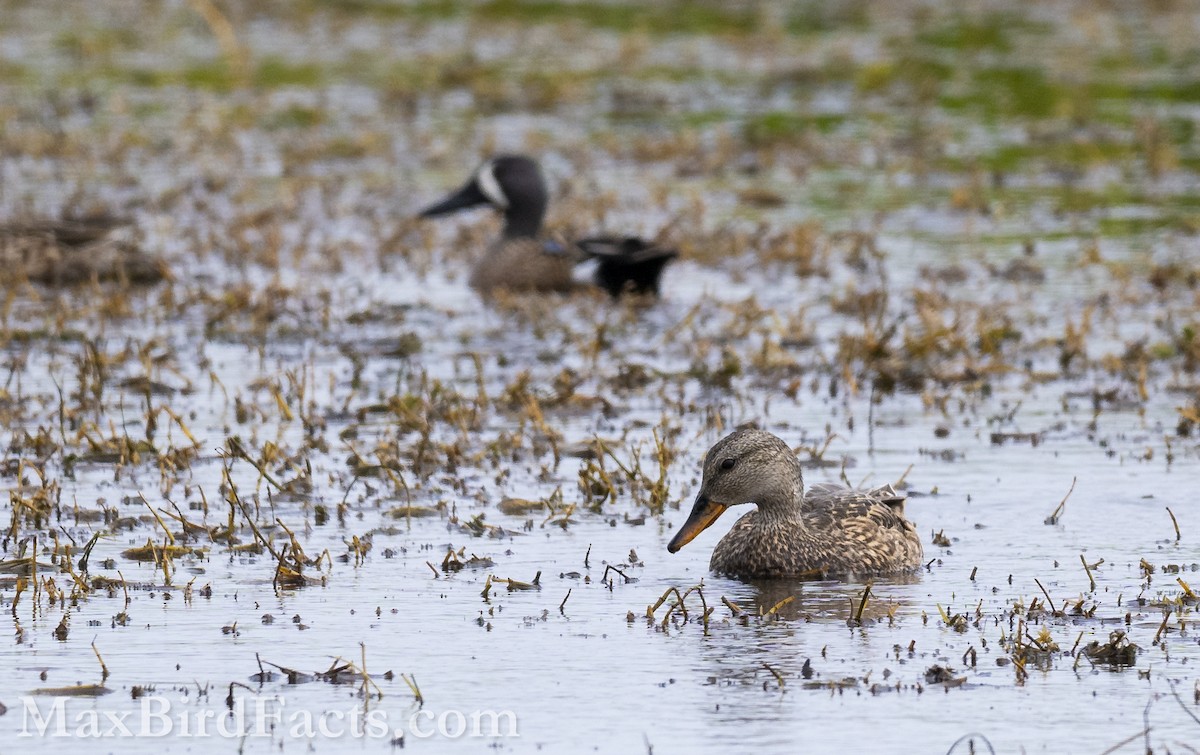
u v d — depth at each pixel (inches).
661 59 1462.8
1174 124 1194.6
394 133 1194.6
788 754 319.3
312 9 1713.8
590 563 443.8
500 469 529.0
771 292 801.6
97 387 601.9
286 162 1078.4
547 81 1348.4
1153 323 727.7
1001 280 810.8
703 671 362.9
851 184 1045.8
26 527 466.0
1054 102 1270.9
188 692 350.6
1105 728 331.6
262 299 740.0
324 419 581.3
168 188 1011.9
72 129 1171.3
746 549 439.5
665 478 508.1
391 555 446.9
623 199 992.2
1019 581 426.6
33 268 795.4
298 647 376.5
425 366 666.8
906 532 450.3
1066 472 522.3
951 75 1382.9
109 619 394.0
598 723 334.3
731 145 1131.3
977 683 355.9
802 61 1424.7
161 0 1782.7
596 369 655.1
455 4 1747.0
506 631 387.9
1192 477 514.3
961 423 583.5
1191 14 1668.3
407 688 352.8
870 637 386.9
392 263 864.3
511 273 810.8
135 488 503.2
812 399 620.1
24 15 1681.8
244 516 469.4
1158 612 401.1
